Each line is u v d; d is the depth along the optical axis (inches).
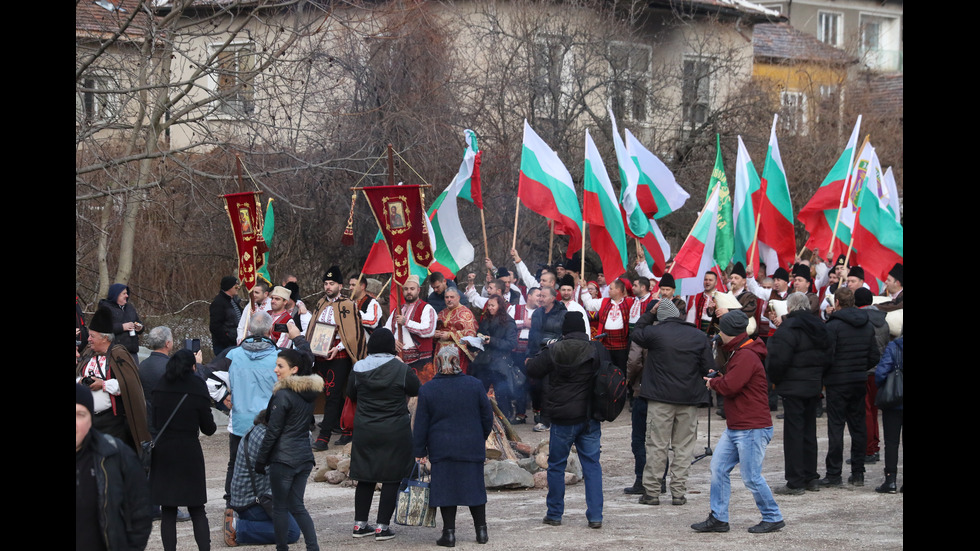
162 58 552.7
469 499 294.0
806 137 992.9
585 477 324.5
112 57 582.2
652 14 965.2
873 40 1788.9
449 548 293.9
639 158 584.1
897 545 291.9
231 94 546.3
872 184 596.1
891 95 1284.4
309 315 488.1
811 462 384.2
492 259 747.4
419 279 467.5
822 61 1198.9
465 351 476.4
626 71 855.1
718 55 945.5
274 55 559.8
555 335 471.5
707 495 381.1
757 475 310.0
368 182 698.8
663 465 360.2
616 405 316.2
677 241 871.7
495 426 409.4
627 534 311.4
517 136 768.3
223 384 341.7
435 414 297.6
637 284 514.6
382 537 306.3
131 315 421.1
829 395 390.0
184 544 309.9
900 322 421.1
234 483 304.5
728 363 313.4
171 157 538.9
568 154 792.9
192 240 752.3
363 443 303.7
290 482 279.4
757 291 544.7
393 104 703.7
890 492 377.4
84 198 517.7
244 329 456.1
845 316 383.9
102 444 174.4
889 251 592.1
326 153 685.9
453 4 789.2
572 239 547.8
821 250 633.6
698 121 929.5
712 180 562.9
